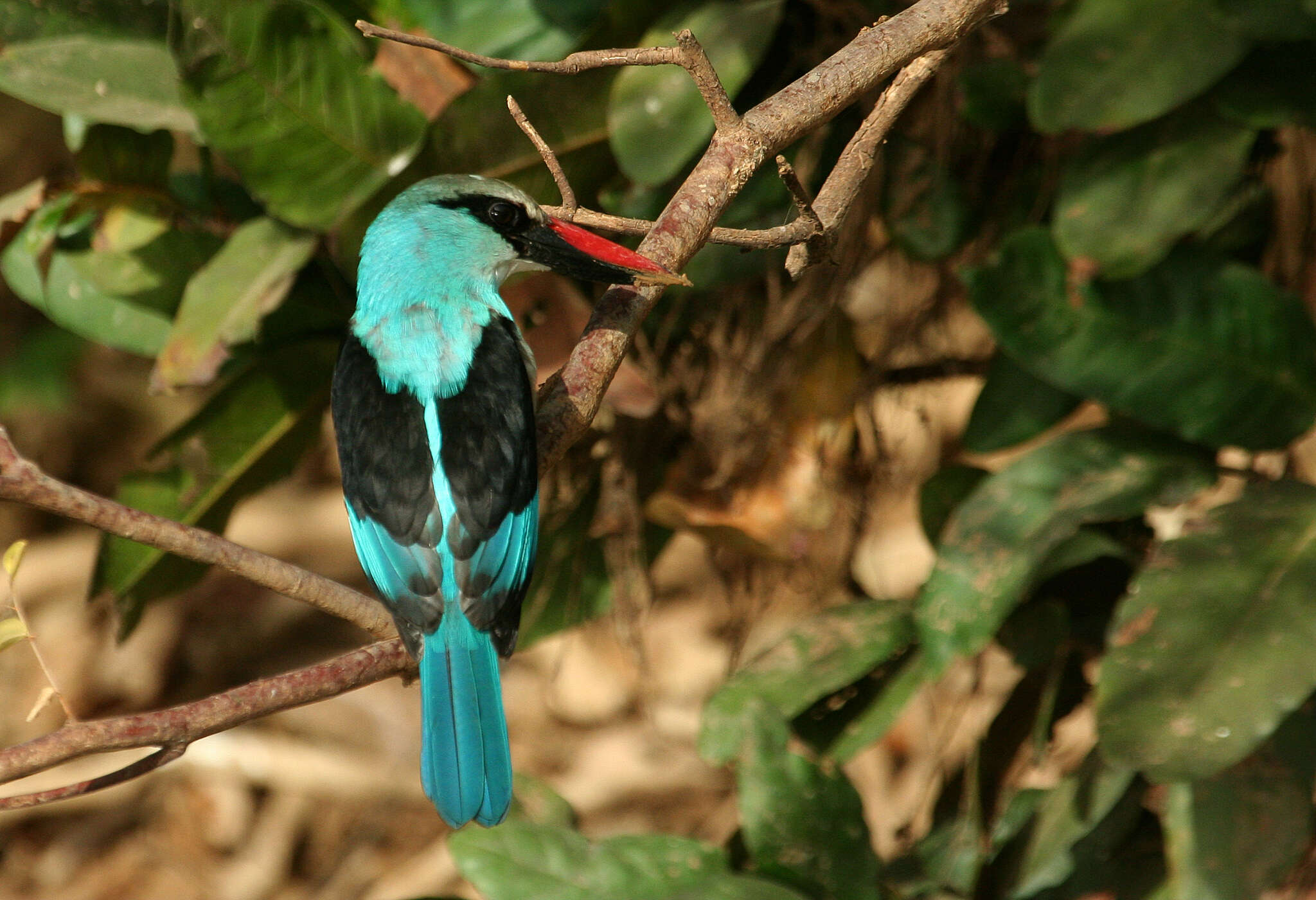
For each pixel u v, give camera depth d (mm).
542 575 9188
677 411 8727
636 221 5812
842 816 7203
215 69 7098
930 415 10695
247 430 8398
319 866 13250
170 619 14734
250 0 7035
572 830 7523
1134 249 7121
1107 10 7145
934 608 7426
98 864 13328
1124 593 8156
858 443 9086
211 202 8531
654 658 13266
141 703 14422
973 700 10617
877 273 9820
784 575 9477
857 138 6055
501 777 6109
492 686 6219
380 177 7691
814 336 8578
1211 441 7293
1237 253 8164
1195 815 6926
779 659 7824
